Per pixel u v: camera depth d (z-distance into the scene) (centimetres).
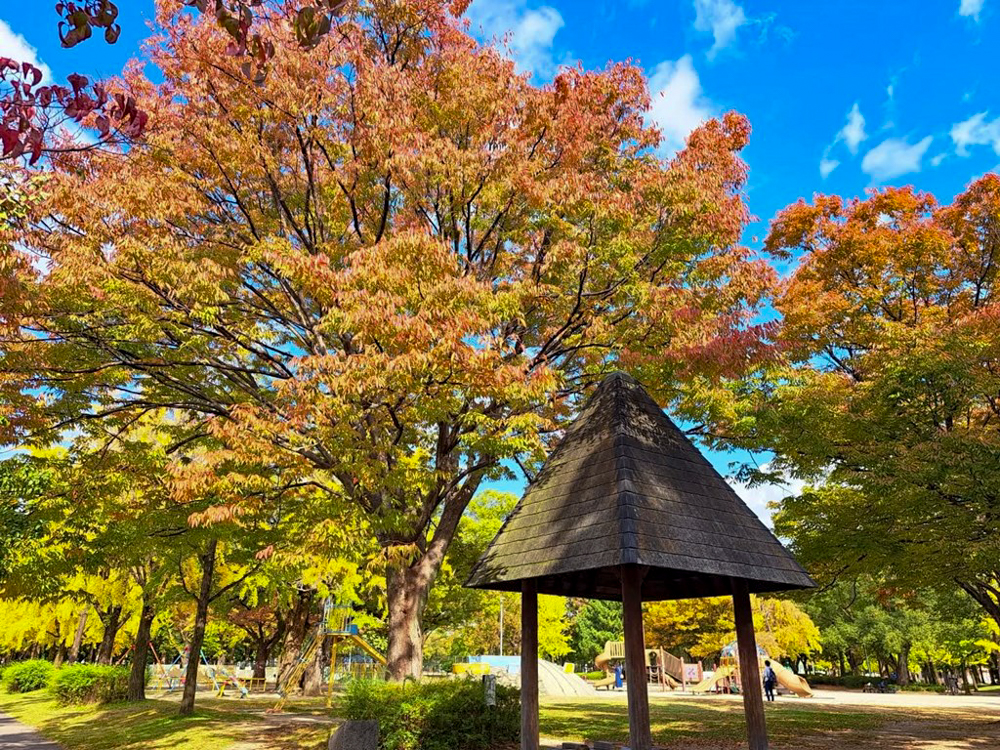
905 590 1808
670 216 1360
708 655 5238
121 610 2866
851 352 1933
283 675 3164
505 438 1184
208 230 1458
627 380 1007
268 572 1852
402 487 1263
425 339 1040
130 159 1298
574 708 2164
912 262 1942
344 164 1392
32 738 1605
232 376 1509
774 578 848
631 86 1556
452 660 4334
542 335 1562
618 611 7175
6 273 1088
